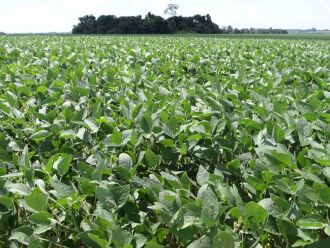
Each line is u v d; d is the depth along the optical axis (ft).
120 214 6.71
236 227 6.06
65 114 10.93
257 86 14.78
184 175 7.27
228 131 9.72
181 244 6.70
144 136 9.45
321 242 5.20
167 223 6.06
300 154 7.70
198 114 10.75
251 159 8.43
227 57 30.60
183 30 262.26
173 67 23.47
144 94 13.34
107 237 5.95
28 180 7.25
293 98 13.78
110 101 12.94
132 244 5.82
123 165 7.76
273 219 5.95
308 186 6.23
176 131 9.18
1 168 7.59
